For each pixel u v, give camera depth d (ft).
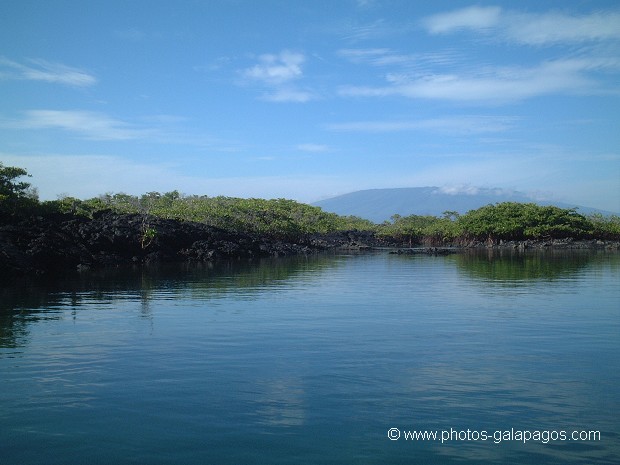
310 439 37.99
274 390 47.88
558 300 102.17
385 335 70.69
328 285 135.64
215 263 226.38
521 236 414.41
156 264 214.28
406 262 233.76
